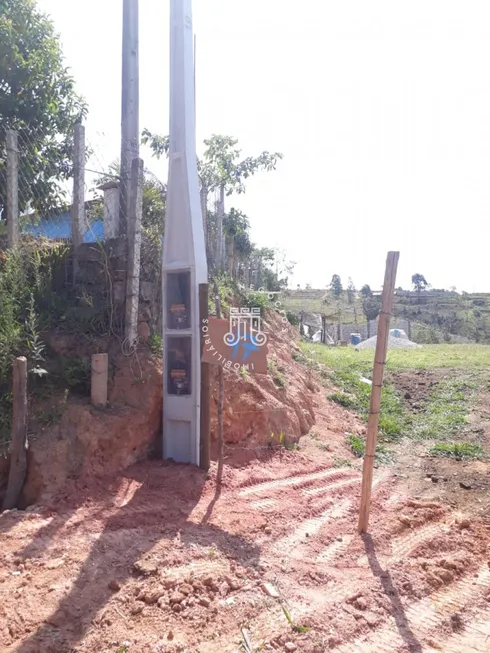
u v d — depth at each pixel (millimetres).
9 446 5289
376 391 4805
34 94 8945
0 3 8641
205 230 10977
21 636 3148
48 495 4973
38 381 5965
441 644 3314
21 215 8320
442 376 12312
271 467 6477
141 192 6734
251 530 4680
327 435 8102
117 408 6020
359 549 4516
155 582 3703
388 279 4750
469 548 4648
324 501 5582
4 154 7855
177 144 6344
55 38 9273
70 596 3535
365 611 3584
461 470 6812
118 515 4723
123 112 8148
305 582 3920
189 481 5594
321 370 11578
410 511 5410
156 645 3086
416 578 4051
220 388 5621
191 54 6441
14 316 6332
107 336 6711
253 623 3350
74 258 7430
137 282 6641
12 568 3863
